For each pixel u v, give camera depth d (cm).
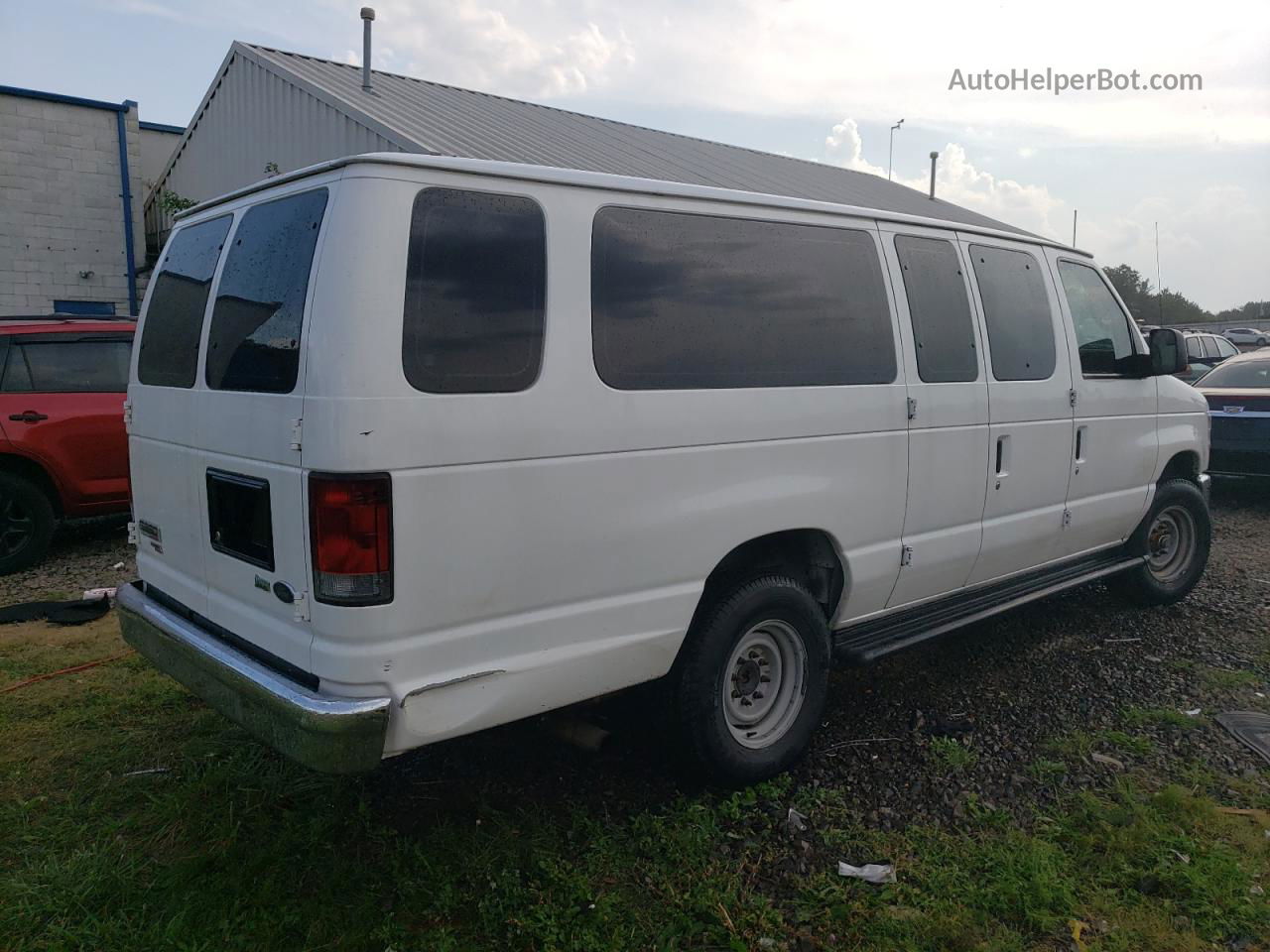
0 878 304
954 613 450
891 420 398
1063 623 575
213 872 310
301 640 280
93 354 705
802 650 381
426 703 274
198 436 329
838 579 397
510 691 293
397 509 263
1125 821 348
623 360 313
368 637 264
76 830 332
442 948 276
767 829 341
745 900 303
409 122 1009
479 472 278
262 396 289
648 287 323
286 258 294
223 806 347
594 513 305
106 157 1434
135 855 319
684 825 340
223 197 349
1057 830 342
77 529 802
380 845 327
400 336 265
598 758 393
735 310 347
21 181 1373
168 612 358
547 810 352
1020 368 466
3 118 1348
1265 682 484
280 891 301
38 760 384
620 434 309
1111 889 312
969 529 443
